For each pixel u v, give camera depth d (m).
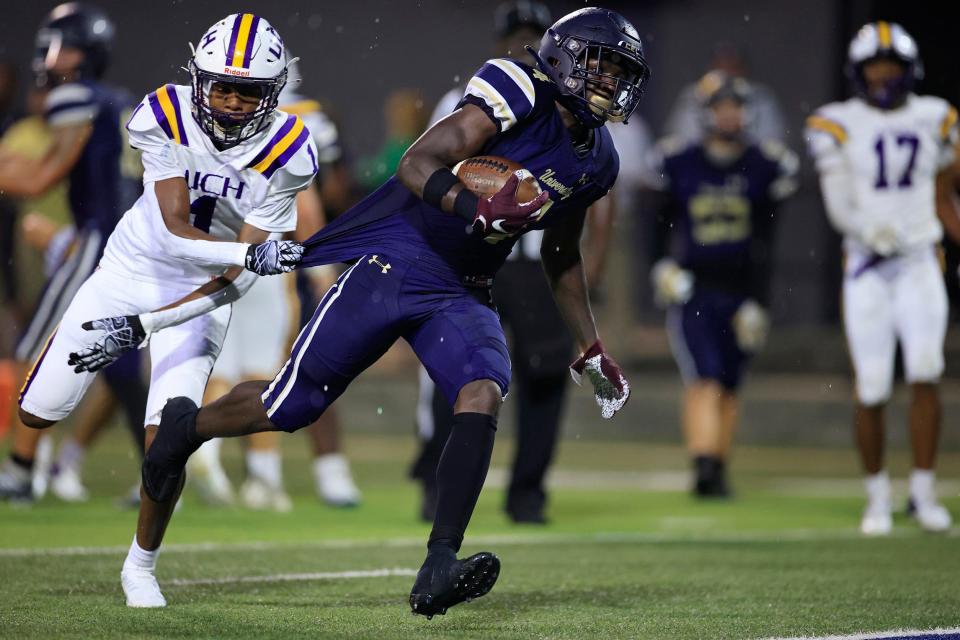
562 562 21.14
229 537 23.23
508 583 18.83
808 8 50.59
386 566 20.14
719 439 31.36
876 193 25.39
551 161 14.99
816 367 44.25
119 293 16.44
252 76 15.31
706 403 31.28
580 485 33.69
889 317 25.52
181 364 16.50
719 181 31.62
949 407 40.06
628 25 14.99
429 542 14.16
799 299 46.16
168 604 16.33
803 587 18.78
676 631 15.41
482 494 31.38
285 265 15.20
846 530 26.03
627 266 42.72
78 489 27.94
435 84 54.28
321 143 27.66
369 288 15.11
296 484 32.34
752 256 31.69
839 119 25.64
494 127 14.66
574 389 42.97
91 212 24.33
